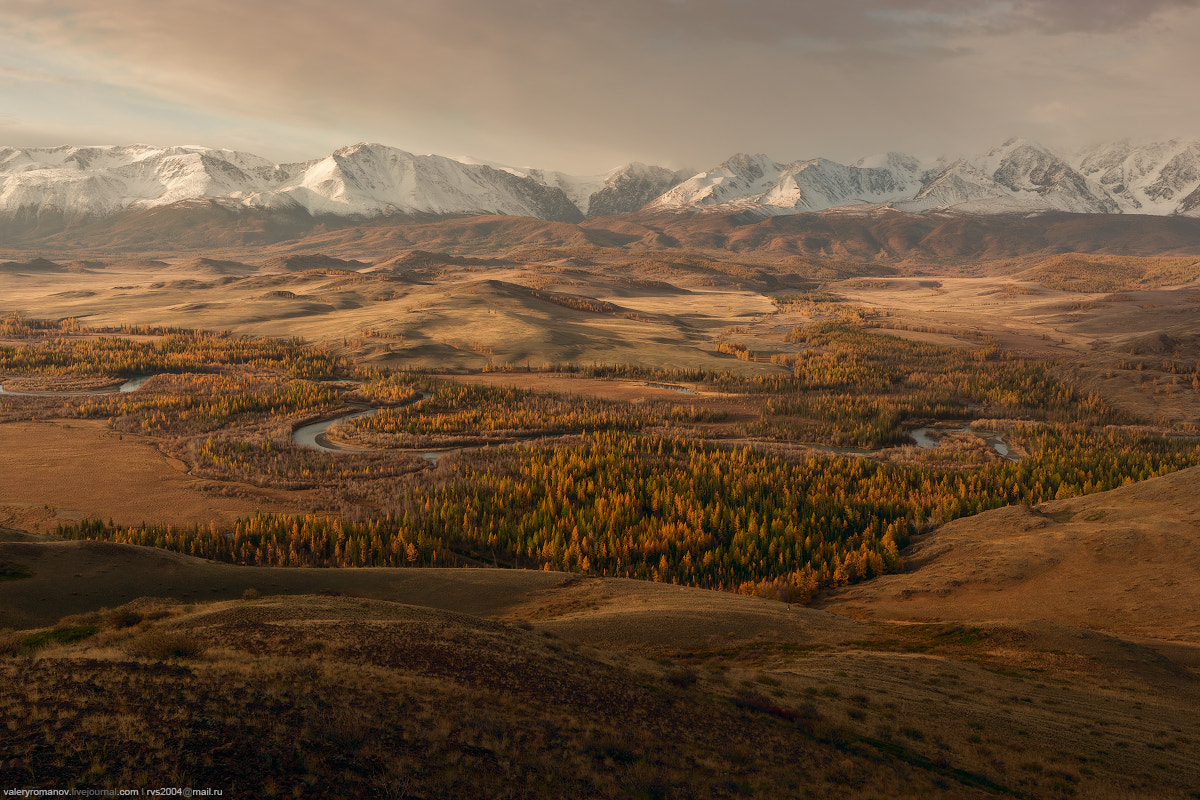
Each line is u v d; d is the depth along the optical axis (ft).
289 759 97.45
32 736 93.81
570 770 113.19
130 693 111.24
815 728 147.84
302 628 173.58
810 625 261.03
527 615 280.10
